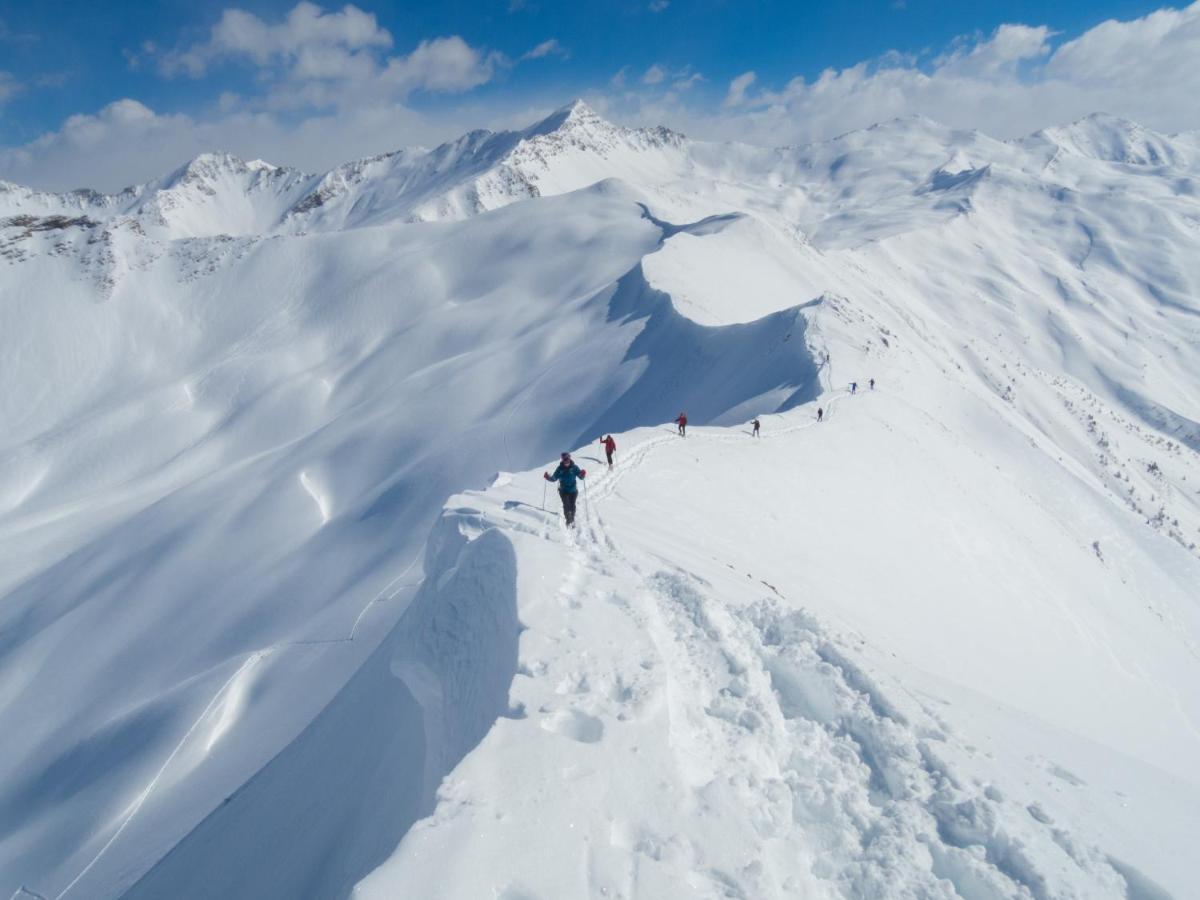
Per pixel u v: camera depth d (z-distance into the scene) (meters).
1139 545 49.03
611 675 6.98
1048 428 126.25
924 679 9.82
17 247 176.12
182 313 158.75
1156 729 23.25
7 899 24.08
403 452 74.25
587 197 160.88
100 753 33.16
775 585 15.31
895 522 27.31
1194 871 6.27
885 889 5.57
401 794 8.52
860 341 55.31
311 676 30.95
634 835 5.17
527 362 83.81
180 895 12.83
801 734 7.45
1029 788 7.03
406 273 140.88
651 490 19.94
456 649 9.48
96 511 92.88
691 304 76.06
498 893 4.40
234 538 64.62
